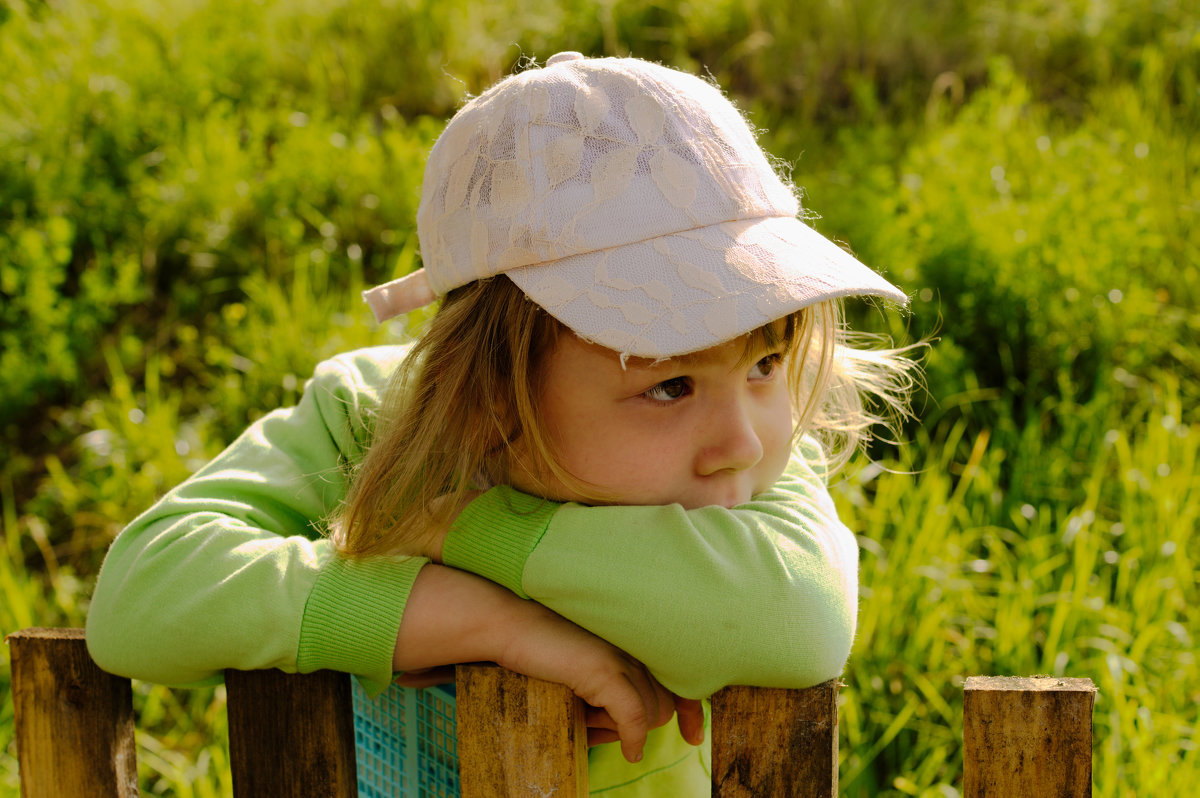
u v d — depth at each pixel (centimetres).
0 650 283
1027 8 539
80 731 123
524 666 100
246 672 111
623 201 101
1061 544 273
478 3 550
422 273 128
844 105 513
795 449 132
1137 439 310
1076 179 365
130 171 435
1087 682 89
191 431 350
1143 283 363
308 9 542
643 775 122
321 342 363
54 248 398
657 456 103
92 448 349
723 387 103
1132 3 538
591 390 103
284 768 111
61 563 334
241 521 115
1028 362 334
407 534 108
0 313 387
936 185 371
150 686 276
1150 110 465
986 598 264
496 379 108
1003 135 416
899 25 523
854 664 238
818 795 93
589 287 99
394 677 112
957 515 285
